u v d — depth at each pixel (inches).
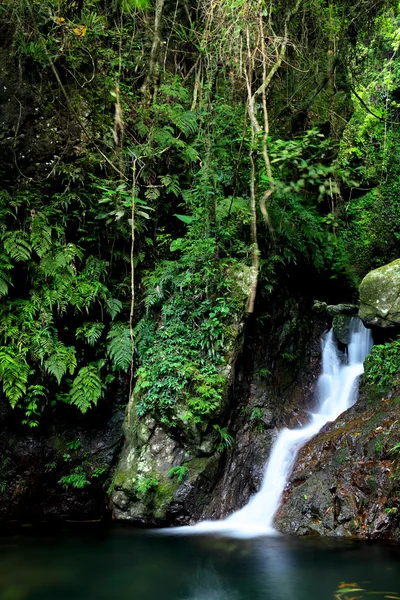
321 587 167.5
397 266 313.6
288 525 237.0
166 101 335.0
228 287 290.8
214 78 330.3
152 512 257.6
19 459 283.3
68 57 300.4
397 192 536.1
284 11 362.3
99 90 311.9
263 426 291.9
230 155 322.7
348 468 240.5
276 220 323.0
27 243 277.4
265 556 202.2
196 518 257.9
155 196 305.3
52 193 293.3
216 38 310.8
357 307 390.9
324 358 354.6
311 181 223.6
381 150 527.8
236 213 312.5
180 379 269.9
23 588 173.8
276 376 322.7
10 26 286.4
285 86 379.9
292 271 353.7
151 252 322.7
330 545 211.8
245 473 277.3
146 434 272.1
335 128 419.8
